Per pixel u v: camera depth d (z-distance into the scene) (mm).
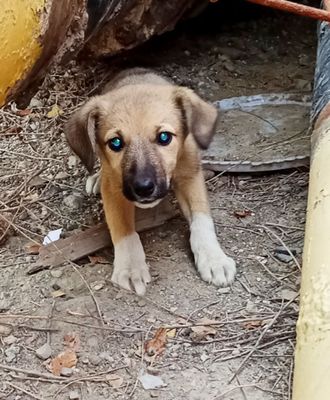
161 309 647
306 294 503
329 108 672
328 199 559
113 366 594
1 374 594
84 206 799
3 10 531
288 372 576
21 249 741
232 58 1057
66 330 629
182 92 697
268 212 769
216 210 777
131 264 682
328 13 488
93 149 696
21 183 838
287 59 1054
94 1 732
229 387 566
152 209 769
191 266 702
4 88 583
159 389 569
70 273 697
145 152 659
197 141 705
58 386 579
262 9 1132
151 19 948
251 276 682
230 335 615
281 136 867
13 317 645
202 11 1087
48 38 603
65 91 996
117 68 1033
